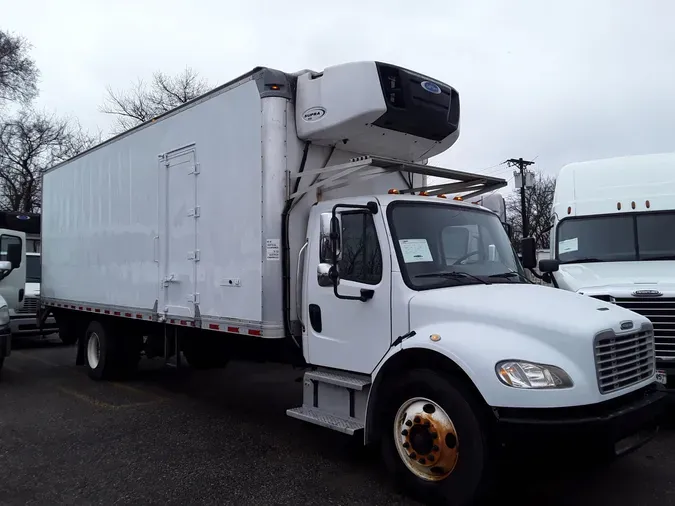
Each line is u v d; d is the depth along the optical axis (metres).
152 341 8.20
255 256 5.54
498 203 6.50
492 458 3.83
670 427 6.16
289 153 5.61
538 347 3.83
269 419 6.68
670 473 4.86
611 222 8.05
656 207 7.91
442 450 4.04
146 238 7.39
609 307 4.48
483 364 3.81
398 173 6.59
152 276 7.24
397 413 4.39
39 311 10.98
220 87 6.10
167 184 6.99
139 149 7.60
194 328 6.66
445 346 4.03
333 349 5.08
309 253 5.41
